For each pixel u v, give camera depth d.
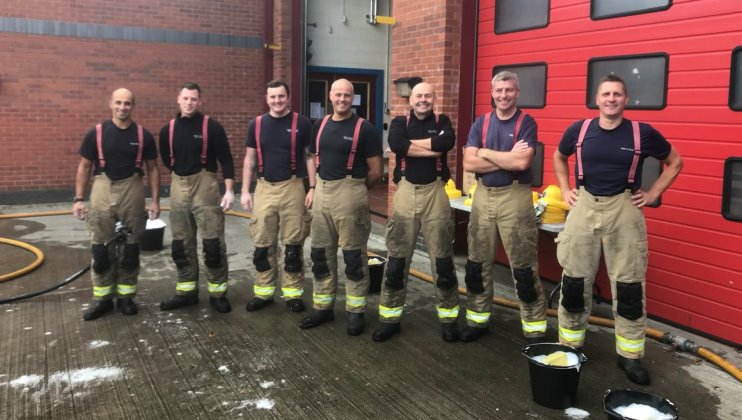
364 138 3.90
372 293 4.86
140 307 4.51
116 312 4.39
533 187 5.24
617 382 3.37
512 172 3.62
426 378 3.40
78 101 8.81
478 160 3.63
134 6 8.98
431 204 3.79
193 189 4.25
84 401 3.12
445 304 3.92
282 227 4.30
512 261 3.72
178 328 4.11
